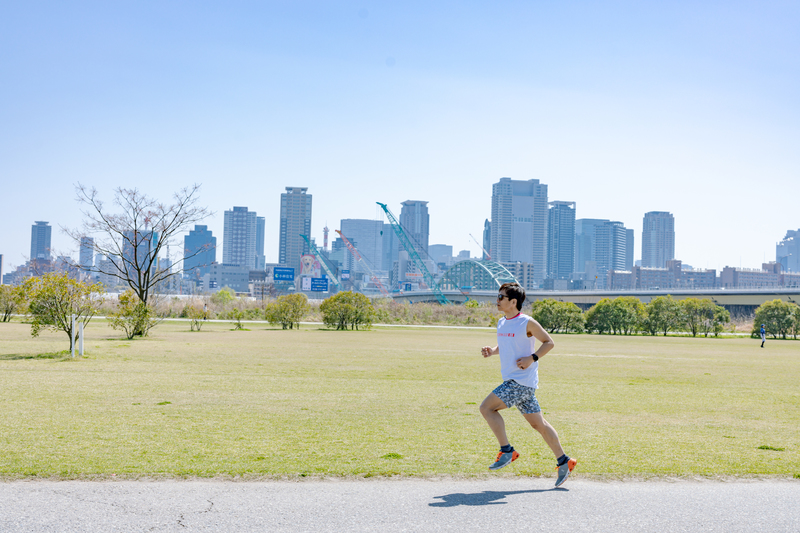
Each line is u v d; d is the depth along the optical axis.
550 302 81.31
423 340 46.22
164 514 5.13
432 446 8.66
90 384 16.11
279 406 12.80
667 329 77.69
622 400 15.25
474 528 4.84
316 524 4.89
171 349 30.62
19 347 29.42
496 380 19.97
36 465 6.98
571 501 5.71
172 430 9.63
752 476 6.96
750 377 22.88
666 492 6.12
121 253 41.53
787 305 71.38
